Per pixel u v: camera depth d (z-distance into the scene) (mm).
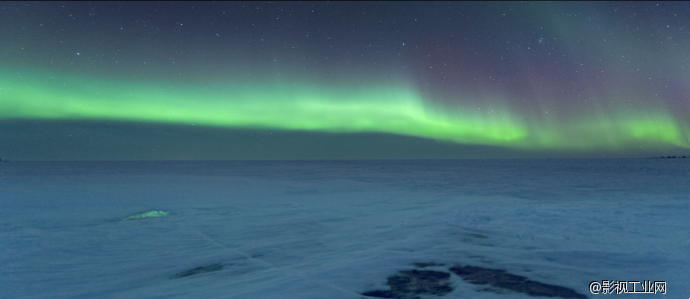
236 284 4629
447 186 22781
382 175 38406
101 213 12281
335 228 8898
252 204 14367
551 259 5688
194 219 10609
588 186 21500
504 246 6648
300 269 5293
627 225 8766
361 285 4492
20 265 5773
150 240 7699
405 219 10102
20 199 16797
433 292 4215
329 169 59312
